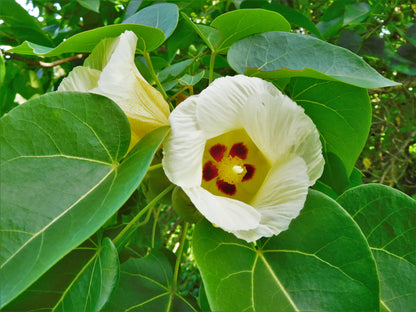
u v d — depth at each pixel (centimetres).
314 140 14
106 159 13
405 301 15
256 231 13
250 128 14
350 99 18
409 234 16
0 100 35
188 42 29
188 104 14
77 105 13
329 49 17
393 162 45
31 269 10
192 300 16
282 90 19
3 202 11
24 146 12
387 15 32
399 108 45
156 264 17
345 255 13
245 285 13
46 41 31
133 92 14
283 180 14
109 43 16
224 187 16
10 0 28
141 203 23
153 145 13
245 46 19
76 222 11
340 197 16
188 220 15
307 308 13
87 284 14
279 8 26
